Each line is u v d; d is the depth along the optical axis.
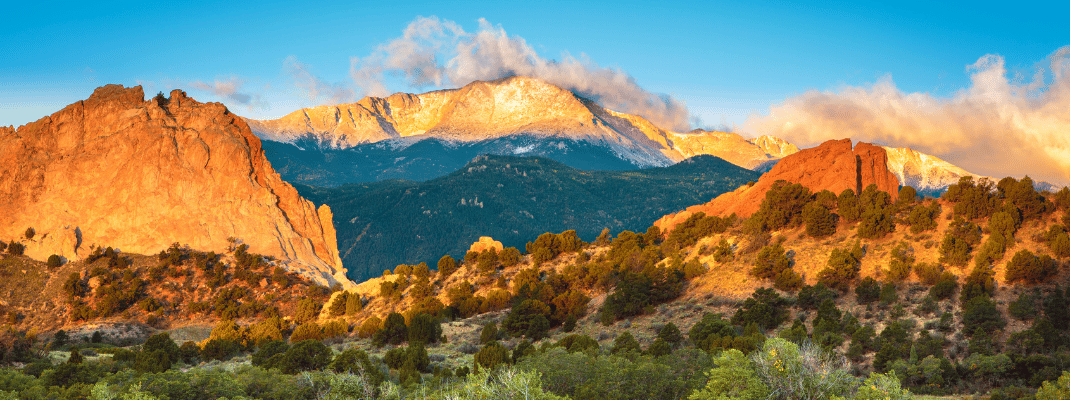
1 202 130.75
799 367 29.05
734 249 91.50
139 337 102.06
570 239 115.94
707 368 40.81
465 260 120.06
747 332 60.53
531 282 101.75
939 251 74.88
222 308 114.69
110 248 124.88
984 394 45.38
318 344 57.41
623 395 38.38
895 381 28.45
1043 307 60.66
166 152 135.88
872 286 71.00
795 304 71.38
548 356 43.41
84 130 142.62
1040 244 71.44
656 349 53.56
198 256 127.12
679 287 85.31
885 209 87.00
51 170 134.88
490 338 76.94
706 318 66.31
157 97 147.50
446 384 42.47
